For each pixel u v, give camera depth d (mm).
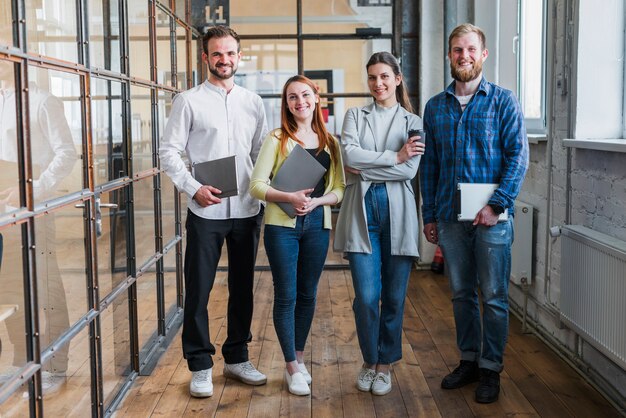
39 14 2465
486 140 3453
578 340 3949
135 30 3836
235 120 3688
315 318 5059
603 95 3926
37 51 2449
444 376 3891
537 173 4746
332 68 6719
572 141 3881
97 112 3105
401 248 3508
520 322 4953
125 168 3600
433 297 5637
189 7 5613
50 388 2547
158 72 4406
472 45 3412
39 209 2443
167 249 4594
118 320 3520
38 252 2445
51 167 2572
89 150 2973
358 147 3486
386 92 3549
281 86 6727
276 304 3643
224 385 3812
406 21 6672
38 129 2461
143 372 3947
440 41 6535
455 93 3584
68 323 2750
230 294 3811
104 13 3232
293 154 3451
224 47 3600
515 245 4754
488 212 3391
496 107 3461
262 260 6746
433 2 6520
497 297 3510
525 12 5488
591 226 3799
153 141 4254
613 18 3898
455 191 3498
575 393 3631
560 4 4223
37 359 2432
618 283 3238
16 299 2299
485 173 3477
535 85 5289
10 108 2273
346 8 6672
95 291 3059
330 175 3609
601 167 3654
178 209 5008
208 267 3645
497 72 6043
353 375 3928
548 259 4441
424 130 3689
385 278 3615
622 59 3916
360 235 3520
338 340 4547
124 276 3605
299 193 3441
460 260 3602
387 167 3457
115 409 3443
